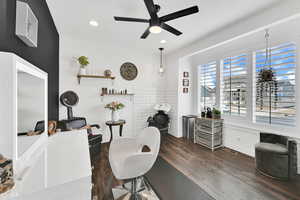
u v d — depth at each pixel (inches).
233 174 81.4
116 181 74.6
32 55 56.8
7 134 27.6
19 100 31.5
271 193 65.1
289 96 87.1
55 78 102.2
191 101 157.8
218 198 62.6
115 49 137.4
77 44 120.7
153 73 160.2
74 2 72.4
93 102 128.8
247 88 109.3
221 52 127.6
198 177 78.7
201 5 73.9
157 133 63.6
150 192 66.8
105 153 110.6
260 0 69.8
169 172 83.9
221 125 123.6
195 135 134.3
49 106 85.9
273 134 86.2
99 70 130.6
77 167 29.5
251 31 84.0
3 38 35.1
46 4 73.9
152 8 60.2
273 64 94.0
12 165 25.4
